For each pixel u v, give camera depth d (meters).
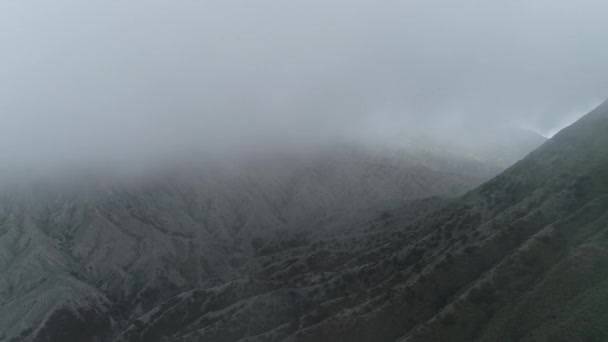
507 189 148.75
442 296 122.94
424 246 152.88
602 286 96.81
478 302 112.81
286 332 140.25
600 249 103.94
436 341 109.44
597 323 90.38
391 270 152.75
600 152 130.12
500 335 102.62
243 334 150.62
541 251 114.00
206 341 150.50
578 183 125.44
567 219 117.56
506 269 114.88
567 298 99.81
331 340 125.88
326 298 154.62
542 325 98.00
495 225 134.75
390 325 122.81
